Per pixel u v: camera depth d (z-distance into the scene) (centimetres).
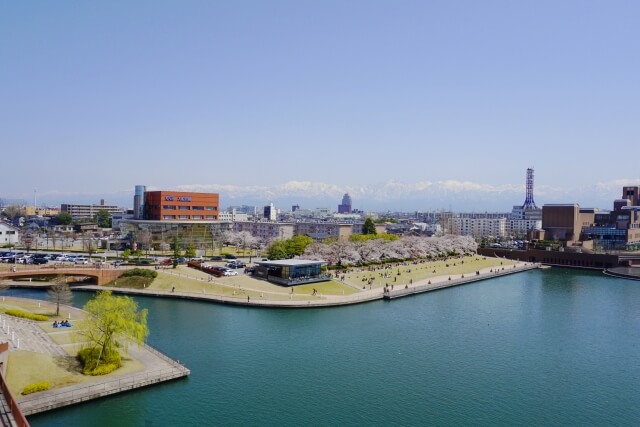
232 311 13200
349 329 11919
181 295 14562
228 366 9075
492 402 7850
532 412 7525
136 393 7669
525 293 17850
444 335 11619
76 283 15875
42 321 10381
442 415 7356
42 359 7769
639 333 12069
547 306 15338
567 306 15350
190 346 10169
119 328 8144
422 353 10200
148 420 6906
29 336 8938
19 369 7294
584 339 11469
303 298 14612
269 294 14800
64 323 10119
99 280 15675
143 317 8725
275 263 16450
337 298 14925
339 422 7031
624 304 15762
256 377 8600
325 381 8525
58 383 7244
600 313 14338
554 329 12375
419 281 19275
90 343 8381
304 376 8725
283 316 12925
